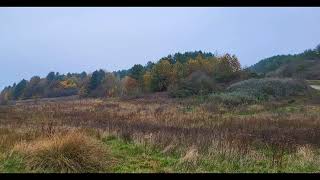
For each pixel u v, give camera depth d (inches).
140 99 1555.1
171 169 326.0
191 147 381.1
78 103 1408.7
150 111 1027.9
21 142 371.2
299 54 2886.3
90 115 903.7
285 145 422.3
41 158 317.4
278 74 2391.7
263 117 876.6
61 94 3112.7
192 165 330.3
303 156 371.6
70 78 3289.9
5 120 765.3
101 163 323.9
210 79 1611.7
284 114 954.7
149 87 1998.0
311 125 683.4
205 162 338.3
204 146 393.1
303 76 2237.9
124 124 637.9
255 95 1334.9
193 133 495.5
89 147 334.0
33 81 3275.1
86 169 314.8
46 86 3211.1
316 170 331.6
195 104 1237.7
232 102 1232.8
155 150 396.8
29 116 869.8
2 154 341.1
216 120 807.7
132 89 2172.7
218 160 346.6
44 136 428.5
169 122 745.0
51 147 322.0
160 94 1704.0
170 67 1987.0
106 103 1386.6
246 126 656.4
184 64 2033.7
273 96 1378.0
